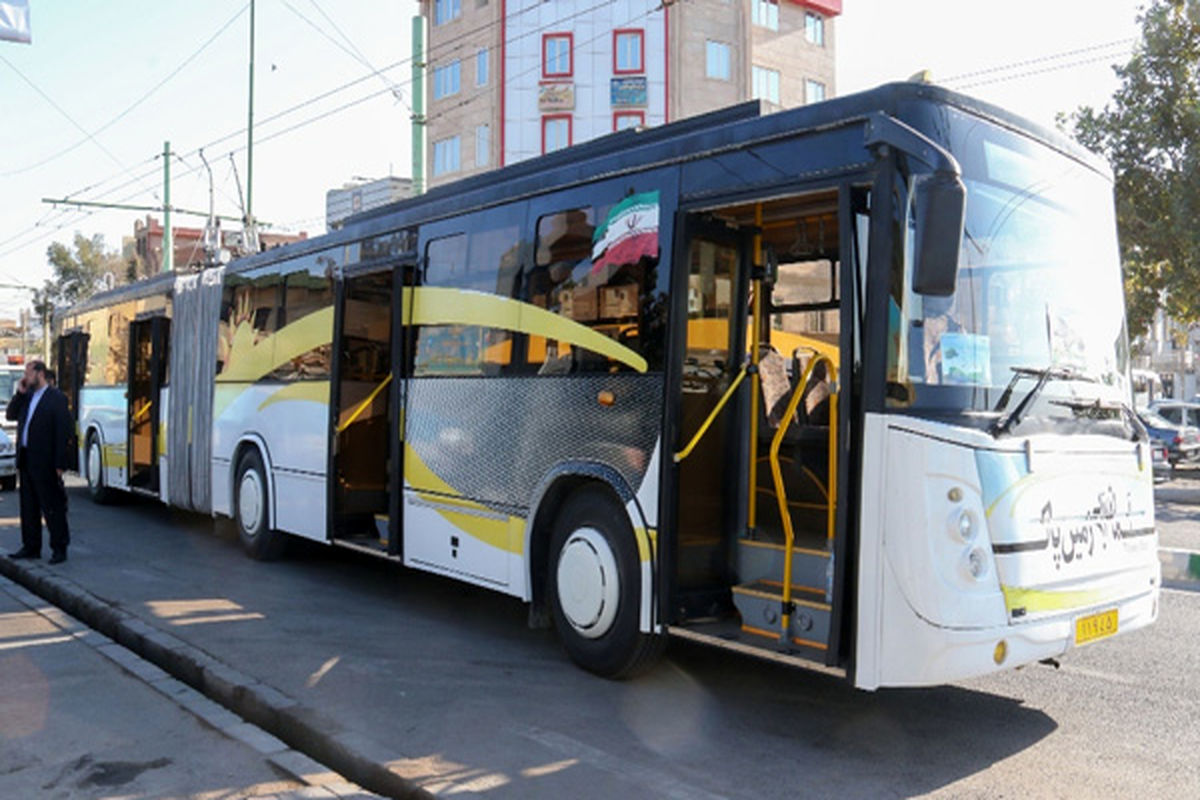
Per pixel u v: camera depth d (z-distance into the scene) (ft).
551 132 135.13
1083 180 20.42
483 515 24.64
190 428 41.60
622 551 20.88
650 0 133.69
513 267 24.35
